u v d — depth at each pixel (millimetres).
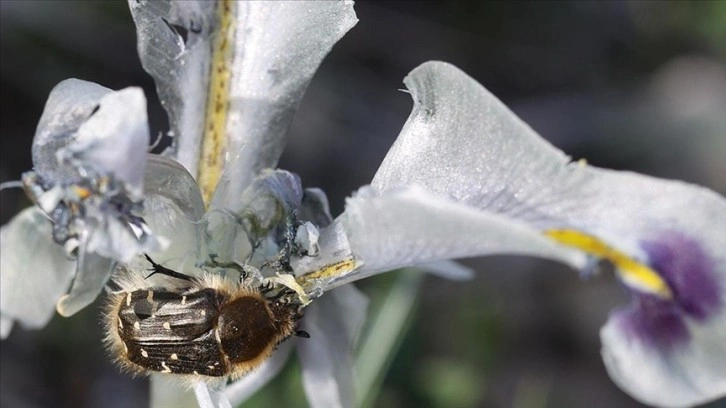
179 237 117
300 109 238
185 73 122
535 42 290
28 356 190
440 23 278
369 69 261
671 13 301
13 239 109
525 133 109
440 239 102
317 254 116
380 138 243
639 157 268
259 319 113
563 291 230
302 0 122
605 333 104
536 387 199
